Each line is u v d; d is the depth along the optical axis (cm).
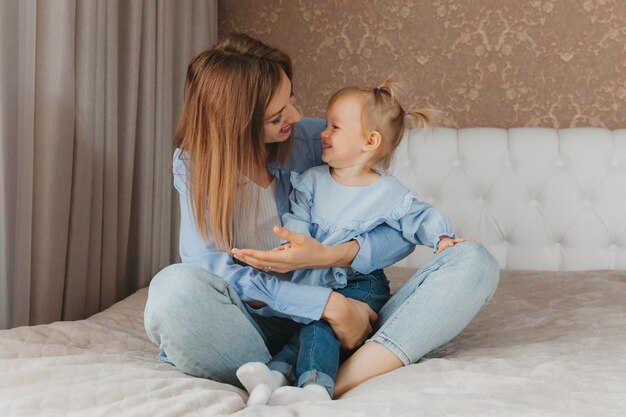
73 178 230
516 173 291
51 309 220
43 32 216
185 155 166
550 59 315
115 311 221
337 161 173
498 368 151
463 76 323
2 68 198
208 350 146
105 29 244
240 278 156
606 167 286
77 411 127
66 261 231
